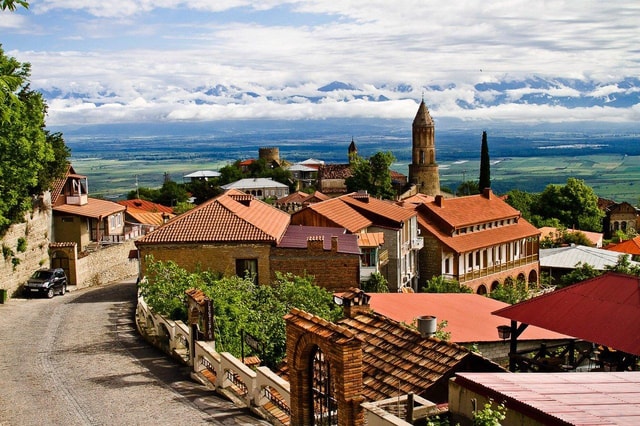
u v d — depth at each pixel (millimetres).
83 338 27469
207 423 16297
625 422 9352
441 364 15328
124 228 70500
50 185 50094
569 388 11125
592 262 69938
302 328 12922
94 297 42625
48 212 51750
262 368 17406
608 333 18594
